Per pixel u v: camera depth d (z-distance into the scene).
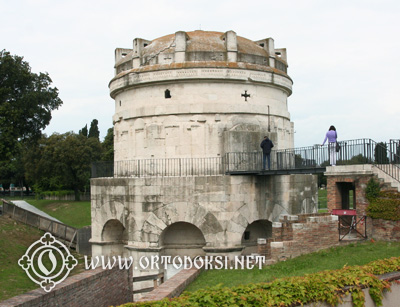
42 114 62.56
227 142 33.56
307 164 29.41
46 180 97.06
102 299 24.08
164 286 21.72
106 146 97.88
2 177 117.31
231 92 35.25
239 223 31.92
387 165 27.19
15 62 58.22
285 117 39.16
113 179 34.44
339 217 29.58
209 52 35.22
